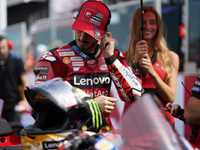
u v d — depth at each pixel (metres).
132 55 5.66
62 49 4.36
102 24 4.24
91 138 2.97
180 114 4.36
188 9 9.76
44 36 15.88
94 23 4.20
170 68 5.41
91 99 3.39
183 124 4.93
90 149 2.98
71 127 3.16
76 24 4.18
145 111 2.91
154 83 5.08
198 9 9.73
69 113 3.12
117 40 10.94
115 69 4.30
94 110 3.32
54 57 4.27
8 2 22.33
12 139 4.77
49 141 3.12
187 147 2.82
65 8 16.66
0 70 9.25
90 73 4.33
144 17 5.57
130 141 2.84
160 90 5.07
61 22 14.73
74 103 3.16
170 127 2.92
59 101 3.12
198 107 4.14
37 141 3.15
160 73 5.36
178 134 2.92
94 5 4.25
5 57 9.25
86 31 4.08
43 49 15.96
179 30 10.19
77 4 15.88
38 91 3.19
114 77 4.34
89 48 4.33
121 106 5.98
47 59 4.23
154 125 2.82
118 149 2.92
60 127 3.19
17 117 9.32
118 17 10.87
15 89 9.36
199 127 4.25
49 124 3.43
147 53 5.11
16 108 9.29
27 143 3.21
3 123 4.53
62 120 3.41
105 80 4.42
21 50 17.77
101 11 4.25
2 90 9.27
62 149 3.01
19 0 21.61
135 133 2.83
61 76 4.29
